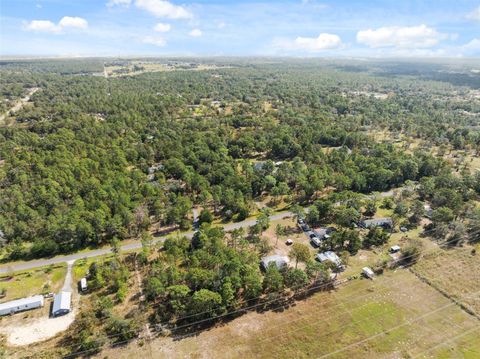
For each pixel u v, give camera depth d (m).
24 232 101.50
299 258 84.25
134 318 71.00
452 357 63.28
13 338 67.50
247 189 125.31
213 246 87.81
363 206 116.88
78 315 73.25
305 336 67.62
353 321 71.12
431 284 81.31
